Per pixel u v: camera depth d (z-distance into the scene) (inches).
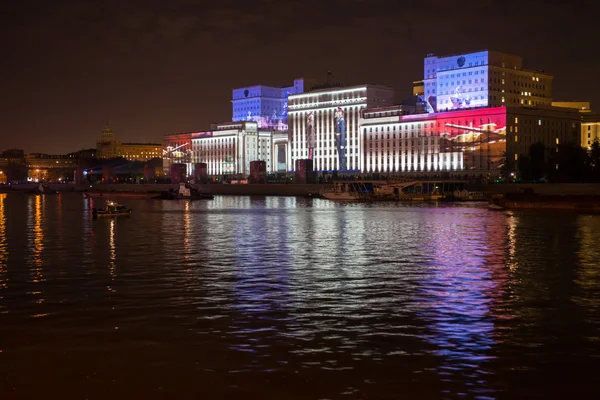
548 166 7268.7
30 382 951.6
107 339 1165.1
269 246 2657.5
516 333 1205.1
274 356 1066.7
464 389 922.7
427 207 5999.0
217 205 6820.9
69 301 1496.1
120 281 1774.1
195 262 2160.4
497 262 2138.3
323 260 2206.0
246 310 1400.1
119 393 911.7
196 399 892.0
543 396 899.4
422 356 1065.5
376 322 1291.8
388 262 2149.4
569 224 3754.9
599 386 935.0
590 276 1841.8
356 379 961.5
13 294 1585.9
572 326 1256.8
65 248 2605.8
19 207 6476.4
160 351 1093.1
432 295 1566.2
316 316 1344.7
